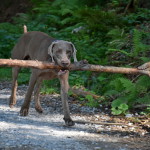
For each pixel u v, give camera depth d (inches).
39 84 405.1
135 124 368.5
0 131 325.1
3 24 828.6
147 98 406.3
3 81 606.9
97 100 453.1
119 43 585.0
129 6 761.0
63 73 334.3
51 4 920.3
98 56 585.9
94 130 345.1
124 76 490.3
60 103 461.1
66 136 320.2
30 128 339.3
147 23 663.8
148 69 339.6
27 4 1033.5
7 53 716.7
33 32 422.0
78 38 667.4
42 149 281.6
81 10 732.0
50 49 343.3
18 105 443.5
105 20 696.4
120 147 297.7
